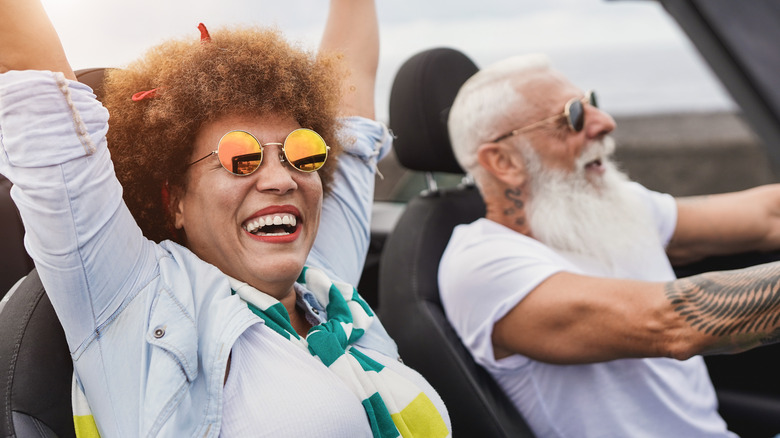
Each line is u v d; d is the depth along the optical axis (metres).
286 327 1.05
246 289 1.06
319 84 1.16
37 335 0.99
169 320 0.97
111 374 0.96
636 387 1.62
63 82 0.89
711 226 2.06
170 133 1.03
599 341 1.52
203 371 0.96
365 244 1.49
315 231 1.13
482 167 1.84
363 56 1.62
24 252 1.22
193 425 0.93
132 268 1.00
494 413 1.60
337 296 1.18
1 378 0.95
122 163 1.07
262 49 1.08
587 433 1.63
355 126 1.49
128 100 1.07
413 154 1.92
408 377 1.17
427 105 1.88
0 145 0.89
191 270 1.04
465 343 1.70
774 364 1.83
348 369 1.04
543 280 1.60
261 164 1.05
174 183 1.08
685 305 1.41
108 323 0.97
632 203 1.90
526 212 1.81
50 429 0.96
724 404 1.87
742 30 1.49
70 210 0.90
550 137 1.80
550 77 1.84
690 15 1.55
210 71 1.04
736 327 1.35
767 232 2.06
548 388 1.65
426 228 1.84
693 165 5.34
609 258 1.79
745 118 1.51
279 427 0.93
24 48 0.91
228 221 1.04
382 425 1.04
